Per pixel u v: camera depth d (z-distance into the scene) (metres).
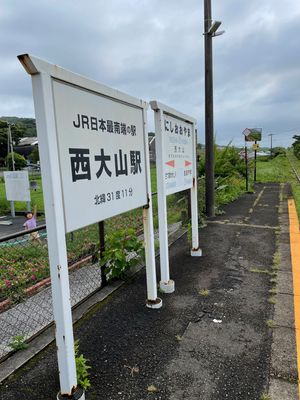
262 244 5.15
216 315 3.01
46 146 1.77
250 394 2.04
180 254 4.80
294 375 2.19
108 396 2.07
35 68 1.67
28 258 5.59
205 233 5.95
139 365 2.35
